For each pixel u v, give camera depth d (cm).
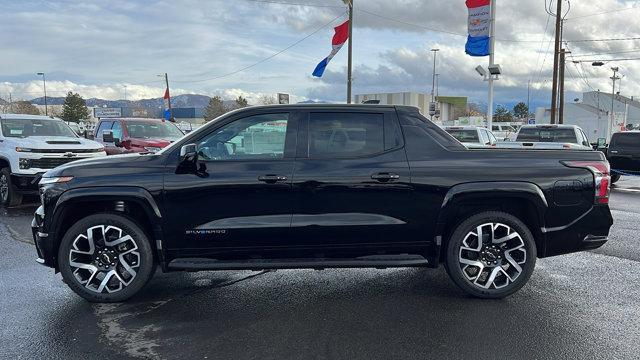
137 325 445
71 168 490
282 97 2141
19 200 1090
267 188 475
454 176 483
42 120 1240
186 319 459
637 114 10425
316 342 407
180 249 484
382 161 485
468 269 504
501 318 456
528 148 523
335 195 478
